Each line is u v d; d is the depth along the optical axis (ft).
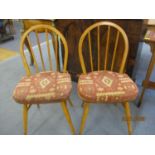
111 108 5.39
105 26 4.78
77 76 6.32
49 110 5.40
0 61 8.63
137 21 4.37
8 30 12.49
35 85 3.86
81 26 5.10
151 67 4.72
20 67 7.98
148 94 5.89
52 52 9.32
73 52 5.81
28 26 6.30
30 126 4.82
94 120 4.95
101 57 5.39
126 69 5.32
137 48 4.82
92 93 3.59
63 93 3.64
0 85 6.66
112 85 3.77
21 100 3.60
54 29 4.13
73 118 5.04
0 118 5.11
